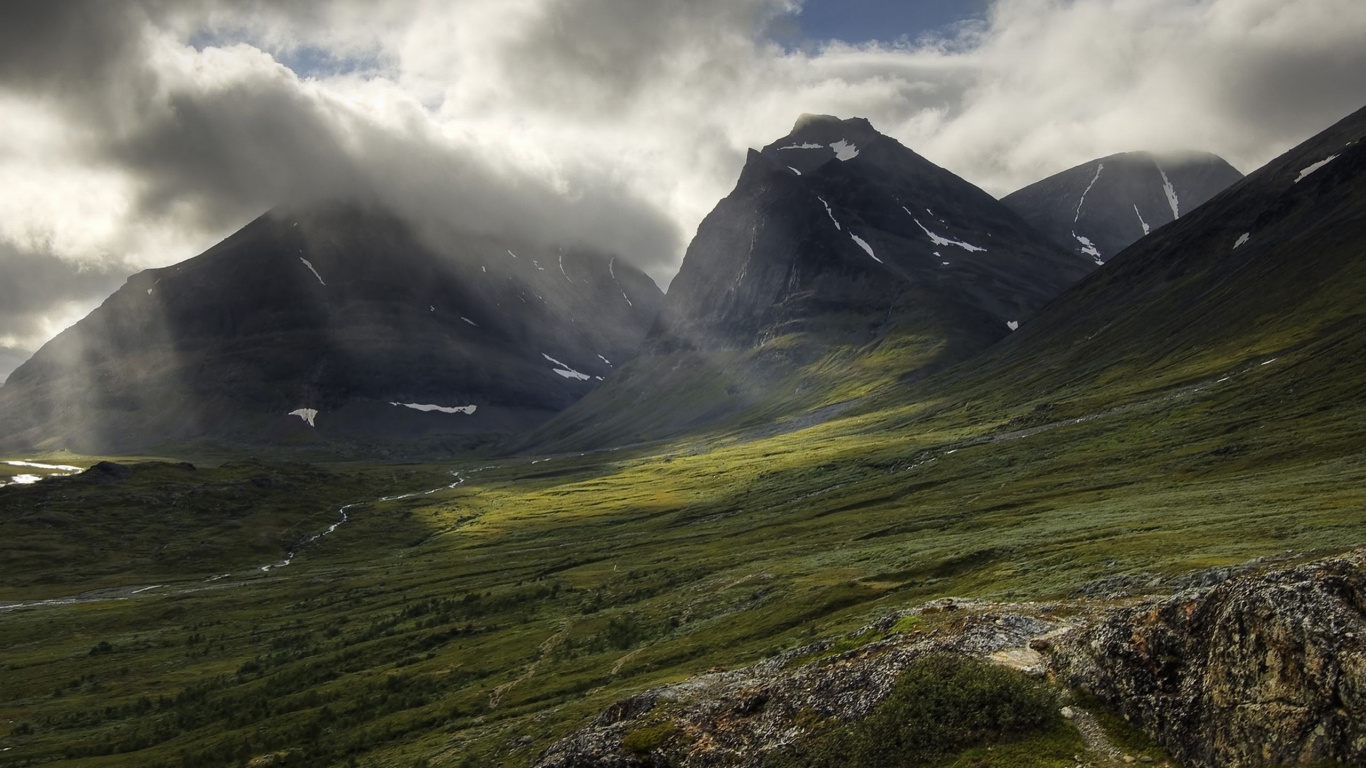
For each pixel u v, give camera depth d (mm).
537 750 65625
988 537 105062
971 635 37781
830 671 39906
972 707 30938
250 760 95438
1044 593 61031
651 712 43594
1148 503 103625
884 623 47312
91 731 118188
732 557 146000
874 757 31281
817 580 105938
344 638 149125
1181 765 25391
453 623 145625
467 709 94312
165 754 103500
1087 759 26938
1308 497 82500
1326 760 21766
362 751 89188
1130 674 29047
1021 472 163000
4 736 118812
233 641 162875
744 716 40156
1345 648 22672
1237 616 25969
